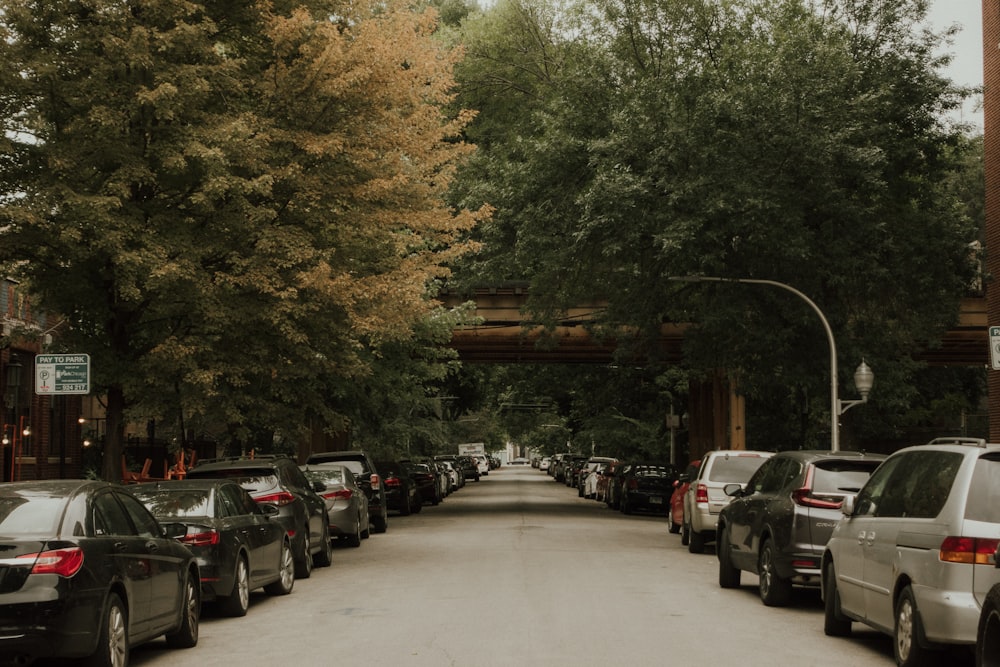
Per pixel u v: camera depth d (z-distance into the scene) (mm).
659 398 53625
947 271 28672
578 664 9406
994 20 25531
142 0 16266
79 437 32375
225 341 18047
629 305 29359
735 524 15164
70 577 8438
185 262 16062
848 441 29922
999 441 25375
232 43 18328
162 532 10898
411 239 20344
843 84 26766
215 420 22547
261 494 16672
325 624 12133
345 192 17797
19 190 16594
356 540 23094
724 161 26453
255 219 16719
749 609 13344
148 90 15695
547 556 20031
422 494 43500
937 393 46938
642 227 26906
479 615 12398
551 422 108625
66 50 16484
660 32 32438
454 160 20406
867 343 28531
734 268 27844
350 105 18000
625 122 27641
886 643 11047
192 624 11078
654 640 10719
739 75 27812
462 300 39719
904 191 29750
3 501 9016
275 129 17172
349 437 39375
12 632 8180
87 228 15766
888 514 10031
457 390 59781
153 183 16625
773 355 28219
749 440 45281
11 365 27766
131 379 17328
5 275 16906
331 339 18859
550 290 31453
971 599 8328
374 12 19359
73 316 18094
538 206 31281
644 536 25953
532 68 48250
